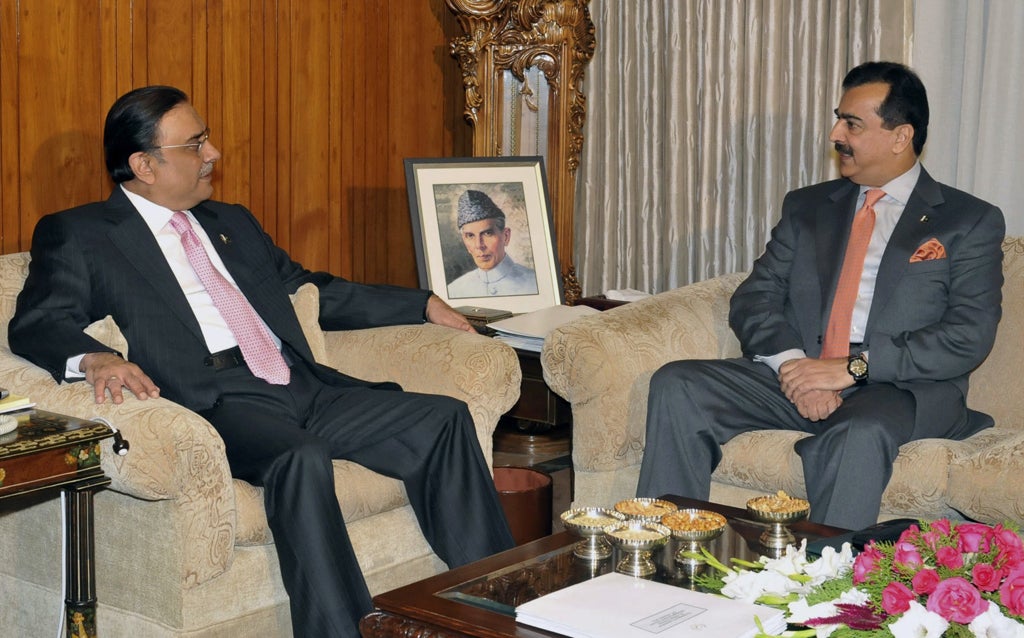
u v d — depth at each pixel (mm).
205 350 2547
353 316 2916
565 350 2811
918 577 1323
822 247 2941
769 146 3945
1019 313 2861
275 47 3545
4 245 2936
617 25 4195
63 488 2006
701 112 4070
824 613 1396
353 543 2404
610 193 4297
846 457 2498
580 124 4004
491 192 3779
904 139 2824
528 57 3904
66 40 3012
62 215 2535
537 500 2801
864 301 2859
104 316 2502
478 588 1761
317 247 3770
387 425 2545
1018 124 3506
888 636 1320
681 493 2703
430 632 1652
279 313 2742
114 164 2592
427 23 4121
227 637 2203
